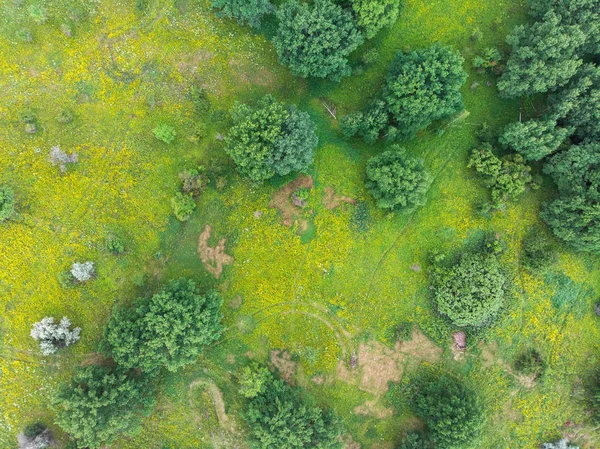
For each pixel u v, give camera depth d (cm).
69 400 3334
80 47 3944
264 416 3762
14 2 3853
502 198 4078
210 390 4078
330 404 4097
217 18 4059
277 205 4125
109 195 3972
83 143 3956
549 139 3791
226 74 4097
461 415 3603
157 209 4025
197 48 4059
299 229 4128
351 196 4162
